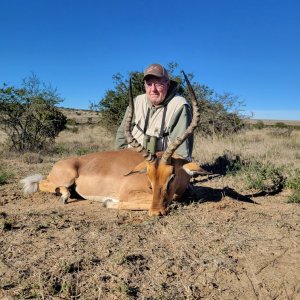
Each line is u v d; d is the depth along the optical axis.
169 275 1.15
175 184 1.80
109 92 5.65
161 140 2.26
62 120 5.36
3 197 2.15
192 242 1.39
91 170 2.07
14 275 1.12
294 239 1.42
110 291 1.06
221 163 3.17
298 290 1.08
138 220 1.66
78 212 1.82
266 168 2.49
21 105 4.95
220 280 1.13
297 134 7.53
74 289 1.06
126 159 2.05
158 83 2.20
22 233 1.47
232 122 6.04
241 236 1.44
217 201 1.97
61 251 1.30
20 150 4.75
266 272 1.18
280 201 2.00
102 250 1.31
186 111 2.24
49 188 2.15
